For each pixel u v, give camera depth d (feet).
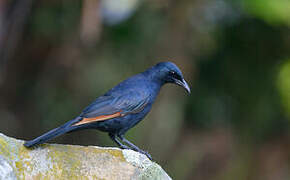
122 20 52.49
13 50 51.72
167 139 51.44
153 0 50.98
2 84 54.54
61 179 21.74
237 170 52.39
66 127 24.20
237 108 54.85
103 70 53.26
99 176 22.39
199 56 53.36
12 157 21.40
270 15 44.78
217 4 49.78
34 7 51.78
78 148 23.04
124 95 27.53
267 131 53.06
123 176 22.71
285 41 52.37
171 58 50.78
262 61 53.62
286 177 50.90
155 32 51.55
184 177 52.31
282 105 47.91
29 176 21.24
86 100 53.83
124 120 27.14
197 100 54.65
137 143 50.52
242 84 54.29
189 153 53.21
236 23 52.54
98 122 26.45
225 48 54.24
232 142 54.03
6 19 48.88
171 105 51.55
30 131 55.83
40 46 54.19
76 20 52.47
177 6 50.34
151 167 23.20
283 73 47.50
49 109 55.11
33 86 56.13
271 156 51.96
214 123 55.42
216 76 55.01
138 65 52.42
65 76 54.75
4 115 56.18
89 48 53.52
